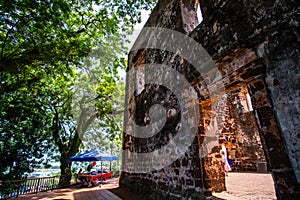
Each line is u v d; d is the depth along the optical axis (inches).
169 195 153.9
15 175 416.8
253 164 320.8
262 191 144.9
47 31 236.4
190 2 184.2
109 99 538.6
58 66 275.4
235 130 359.9
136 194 221.3
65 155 486.9
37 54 240.7
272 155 75.9
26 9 208.2
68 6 226.5
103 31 316.5
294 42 73.0
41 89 438.0
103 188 313.7
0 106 364.2
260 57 85.7
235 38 98.5
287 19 75.8
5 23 212.2
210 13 125.3
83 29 302.4
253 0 93.2
